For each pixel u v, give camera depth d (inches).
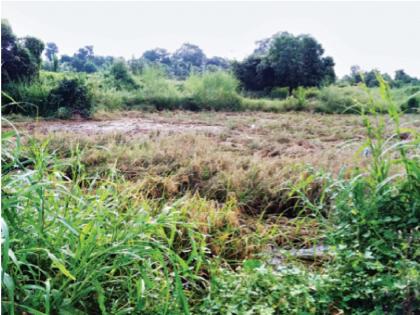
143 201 107.7
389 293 79.5
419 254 83.6
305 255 108.1
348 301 84.0
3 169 82.3
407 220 91.0
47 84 434.0
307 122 403.5
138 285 75.0
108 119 409.4
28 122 355.6
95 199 88.6
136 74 677.3
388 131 225.0
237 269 95.3
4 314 66.6
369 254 83.8
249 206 148.6
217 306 79.7
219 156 192.5
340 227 96.0
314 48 795.4
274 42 805.2
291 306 80.8
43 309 71.0
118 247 74.8
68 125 350.0
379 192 96.1
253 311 80.4
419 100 392.2
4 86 411.8
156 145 218.1
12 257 62.7
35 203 75.0
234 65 832.3
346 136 308.0
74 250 76.0
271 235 114.7
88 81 445.4
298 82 791.7
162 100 527.5
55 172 86.0
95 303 78.8
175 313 77.0
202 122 399.2
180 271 84.7
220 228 116.8
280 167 183.9
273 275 87.2
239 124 374.6
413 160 98.0
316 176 108.3
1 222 58.6
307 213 142.0
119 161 184.5
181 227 106.8
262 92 793.6
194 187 162.6
